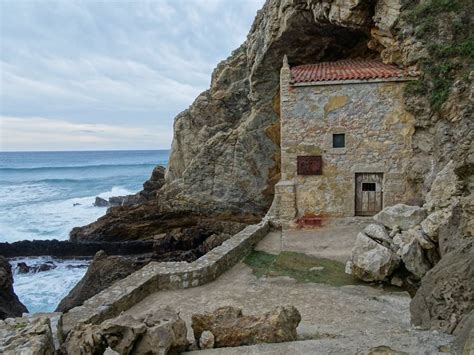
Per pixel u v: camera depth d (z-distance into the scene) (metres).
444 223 8.45
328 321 6.88
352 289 8.74
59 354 4.59
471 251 5.48
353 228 13.88
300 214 14.55
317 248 12.16
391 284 8.98
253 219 29.17
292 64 23.22
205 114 33.06
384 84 13.77
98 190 66.81
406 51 14.17
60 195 60.19
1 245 26.47
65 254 26.70
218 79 32.78
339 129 14.12
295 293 8.58
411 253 8.77
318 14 17.88
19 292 19.47
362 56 20.52
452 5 13.73
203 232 27.16
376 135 13.90
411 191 13.74
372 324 6.56
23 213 43.22
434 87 13.10
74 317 6.50
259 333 4.90
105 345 4.45
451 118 12.65
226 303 8.07
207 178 30.05
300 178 14.55
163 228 29.28
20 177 91.25
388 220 10.27
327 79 14.03
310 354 4.24
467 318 4.47
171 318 4.89
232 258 10.86
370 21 16.41
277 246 12.78
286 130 14.53
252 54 26.17
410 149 13.73
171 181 35.44
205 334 4.96
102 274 16.59
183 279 8.97
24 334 4.27
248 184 29.03
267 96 26.56
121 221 29.47
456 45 13.29
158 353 4.34
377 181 14.14
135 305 8.01
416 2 14.53
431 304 5.41
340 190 14.23
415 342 4.37
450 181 9.43
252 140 28.25
